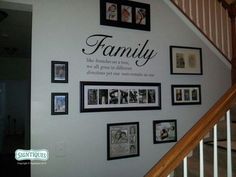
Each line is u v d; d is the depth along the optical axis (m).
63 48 2.02
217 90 2.70
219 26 2.79
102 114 2.13
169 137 2.41
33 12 1.94
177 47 2.51
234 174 1.56
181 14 2.56
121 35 2.25
